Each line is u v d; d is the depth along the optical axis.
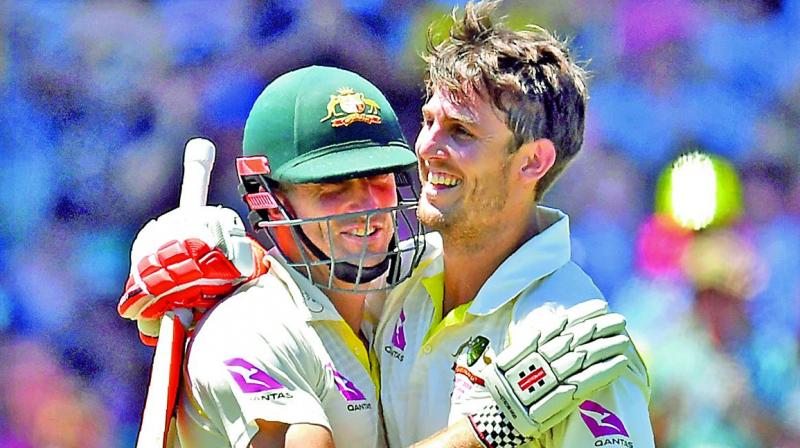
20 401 21.03
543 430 7.75
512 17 23.33
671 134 22.97
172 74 22.50
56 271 21.83
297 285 8.75
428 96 9.09
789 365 18.61
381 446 9.05
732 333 19.09
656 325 19.39
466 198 8.54
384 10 22.38
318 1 22.45
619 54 23.53
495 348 8.59
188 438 8.42
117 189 22.30
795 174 22.39
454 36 8.68
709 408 18.25
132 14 22.53
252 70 22.55
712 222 21.20
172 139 22.44
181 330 8.32
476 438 7.80
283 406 7.91
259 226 8.91
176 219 8.45
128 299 8.36
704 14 23.48
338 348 8.79
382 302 9.55
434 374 8.80
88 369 21.41
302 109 8.70
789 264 20.39
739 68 23.45
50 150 22.34
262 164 8.74
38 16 22.44
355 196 8.70
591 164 22.81
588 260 22.06
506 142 8.43
